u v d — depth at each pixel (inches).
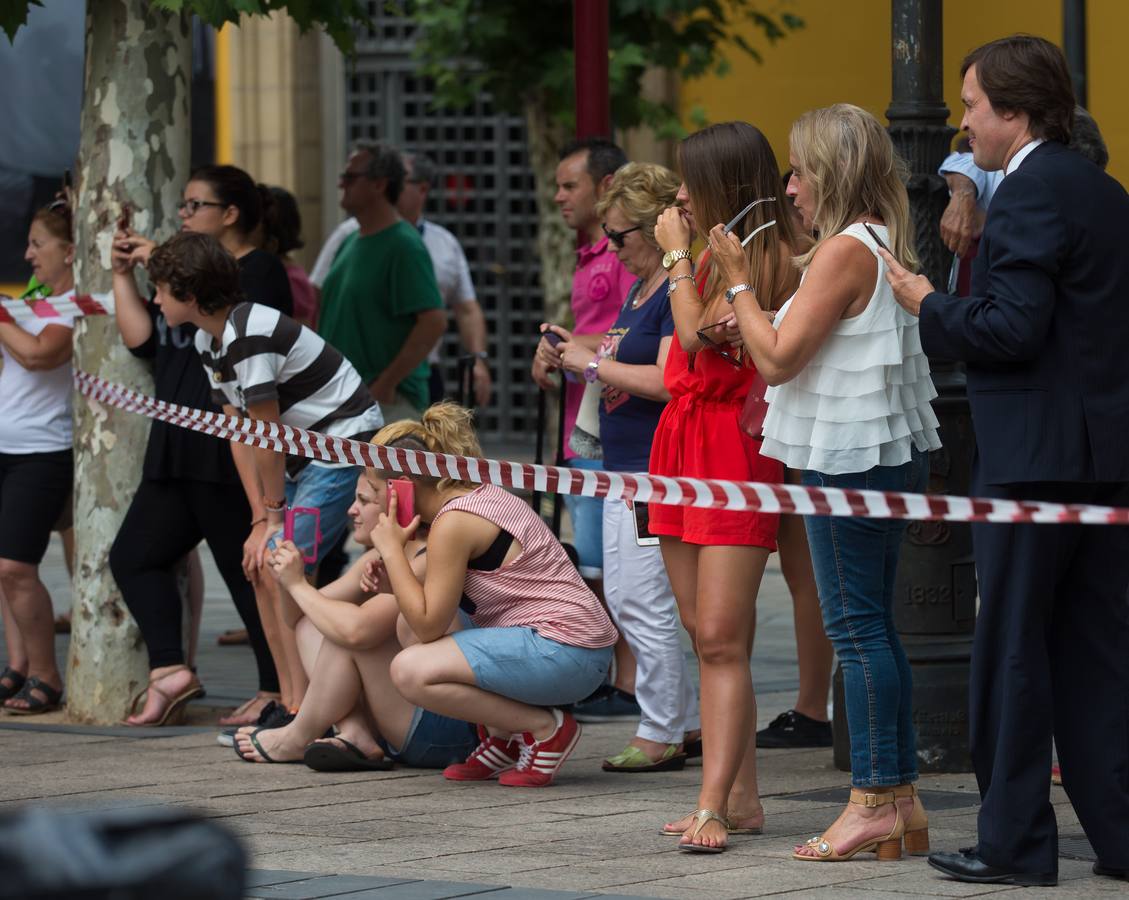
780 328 490.0
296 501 732.0
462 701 630.5
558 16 1520.7
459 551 630.5
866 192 497.4
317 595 672.4
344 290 994.7
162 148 808.3
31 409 835.4
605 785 644.1
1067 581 477.7
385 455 623.2
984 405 463.8
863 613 500.1
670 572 546.3
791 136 506.9
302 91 2126.0
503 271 2267.5
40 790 626.8
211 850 156.3
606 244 754.2
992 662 471.5
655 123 1604.3
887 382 495.2
